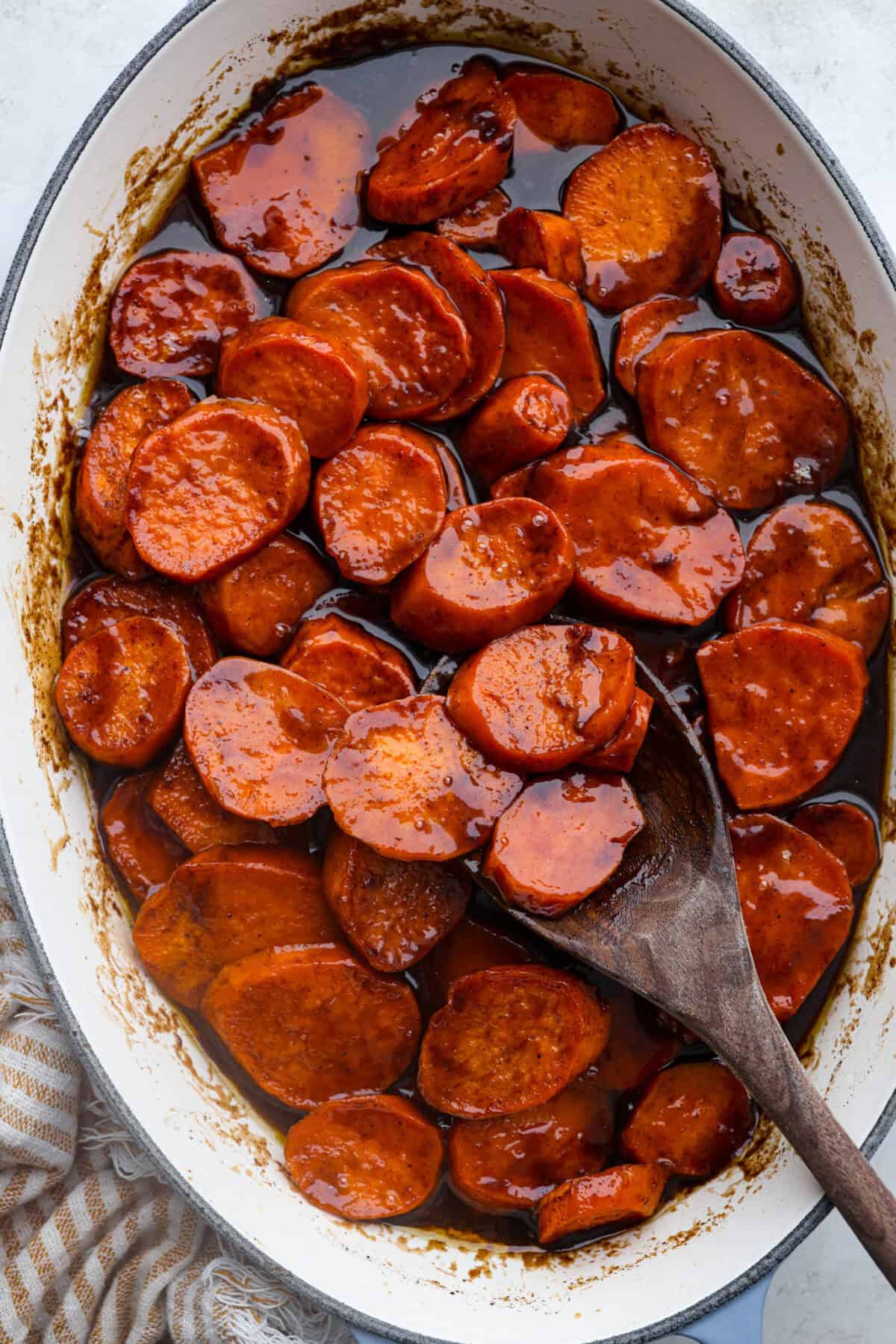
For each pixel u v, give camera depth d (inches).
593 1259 26.0
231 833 25.9
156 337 26.3
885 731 26.5
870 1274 28.5
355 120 26.5
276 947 25.9
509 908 25.2
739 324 26.7
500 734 24.8
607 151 26.6
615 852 25.1
